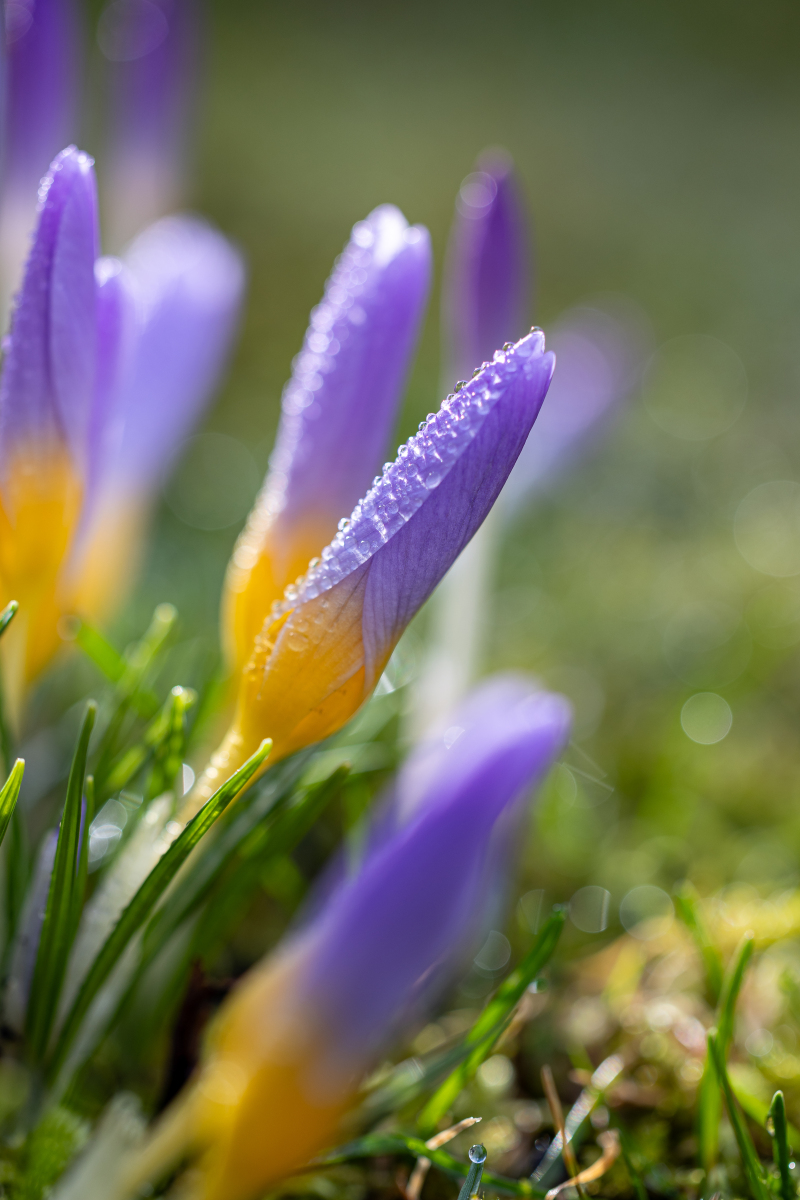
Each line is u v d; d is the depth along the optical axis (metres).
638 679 0.37
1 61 0.18
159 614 0.20
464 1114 0.20
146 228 0.25
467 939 0.20
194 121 0.28
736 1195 0.19
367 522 0.16
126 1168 0.17
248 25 1.60
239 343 0.66
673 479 0.55
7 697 0.18
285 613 0.17
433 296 0.81
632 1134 0.20
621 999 0.21
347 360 0.17
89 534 0.18
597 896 0.25
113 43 0.25
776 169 1.27
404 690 0.24
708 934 0.22
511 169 0.21
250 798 0.18
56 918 0.17
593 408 0.25
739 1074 0.20
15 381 0.17
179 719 0.18
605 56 1.73
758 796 0.30
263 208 0.88
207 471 0.50
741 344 0.77
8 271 0.21
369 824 0.20
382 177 1.03
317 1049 0.17
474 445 0.15
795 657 0.39
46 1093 0.18
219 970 0.22
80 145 0.38
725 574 0.46
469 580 0.22
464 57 1.66
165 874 0.17
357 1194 0.19
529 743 0.17
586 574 0.45
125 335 0.18
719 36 1.83
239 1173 0.17
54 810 0.22
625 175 1.20
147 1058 0.19
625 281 0.88
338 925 0.17
